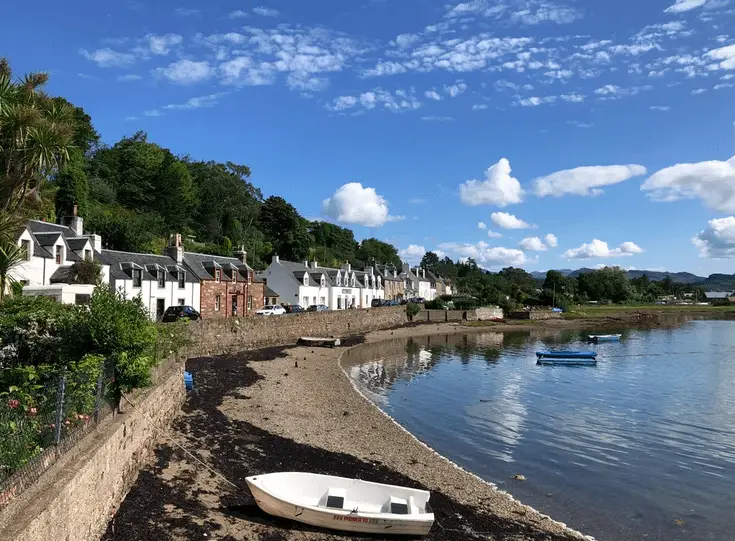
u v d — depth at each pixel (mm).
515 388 33250
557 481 17422
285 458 16828
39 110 15633
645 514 15023
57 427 8297
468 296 112875
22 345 13523
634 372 40312
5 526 6203
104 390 11023
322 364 39250
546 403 28906
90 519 9047
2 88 15219
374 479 15922
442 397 30156
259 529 11688
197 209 93438
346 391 29391
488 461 19250
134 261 43688
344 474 16031
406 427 23453
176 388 19750
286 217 102312
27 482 7137
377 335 65000
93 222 58625
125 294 14742
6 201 15375
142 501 11734
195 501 12461
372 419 23375
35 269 31359
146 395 14266
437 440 21609
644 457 19938
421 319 86812
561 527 13852
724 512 15211
